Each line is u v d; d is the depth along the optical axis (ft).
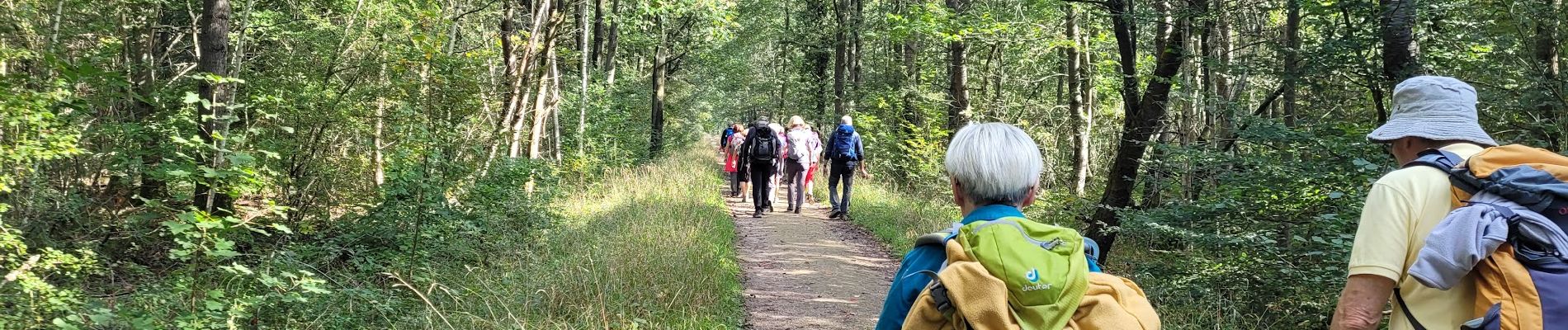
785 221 37.04
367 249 22.33
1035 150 6.25
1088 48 44.83
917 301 5.82
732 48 88.89
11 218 17.63
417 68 25.70
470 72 26.55
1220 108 22.98
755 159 37.99
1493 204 6.45
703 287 20.34
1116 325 5.57
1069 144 59.36
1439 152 7.27
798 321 20.16
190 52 27.63
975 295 5.43
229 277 17.19
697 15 68.44
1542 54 19.95
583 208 35.04
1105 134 57.21
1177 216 20.84
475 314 17.75
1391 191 7.09
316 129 26.55
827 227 35.86
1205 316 18.52
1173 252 22.12
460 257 23.03
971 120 50.90
